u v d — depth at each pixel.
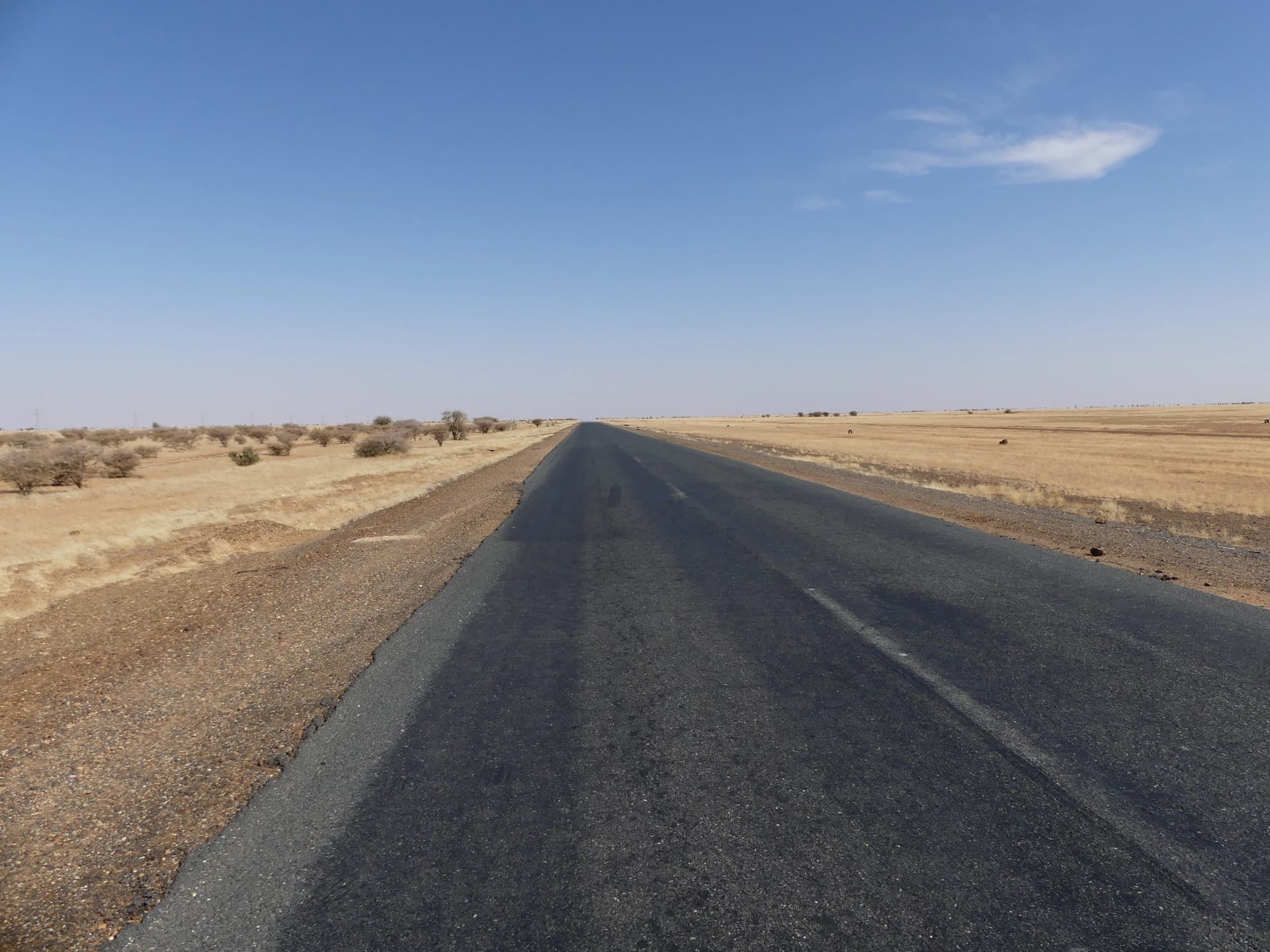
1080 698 4.22
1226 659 4.87
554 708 4.37
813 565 8.48
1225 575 7.83
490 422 98.00
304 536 13.69
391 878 2.70
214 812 3.28
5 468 26.75
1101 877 2.54
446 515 14.80
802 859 2.72
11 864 2.95
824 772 3.42
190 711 4.60
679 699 4.44
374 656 5.52
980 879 2.55
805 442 53.66
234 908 2.57
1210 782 3.21
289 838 3.02
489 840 2.94
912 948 2.21
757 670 4.91
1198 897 2.42
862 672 4.80
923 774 3.35
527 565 9.04
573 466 28.28
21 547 13.59
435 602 7.25
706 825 2.99
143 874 2.83
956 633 5.58
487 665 5.23
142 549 12.49
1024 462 30.56
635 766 3.55
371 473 30.16
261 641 6.14
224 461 46.03
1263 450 38.47
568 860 2.77
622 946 2.26
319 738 4.05
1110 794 3.13
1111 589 6.99
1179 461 30.56
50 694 5.09
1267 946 2.17
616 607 6.83
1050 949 2.19
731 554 9.34
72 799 3.50
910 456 35.28
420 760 3.71
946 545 9.55
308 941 2.37
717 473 23.55
